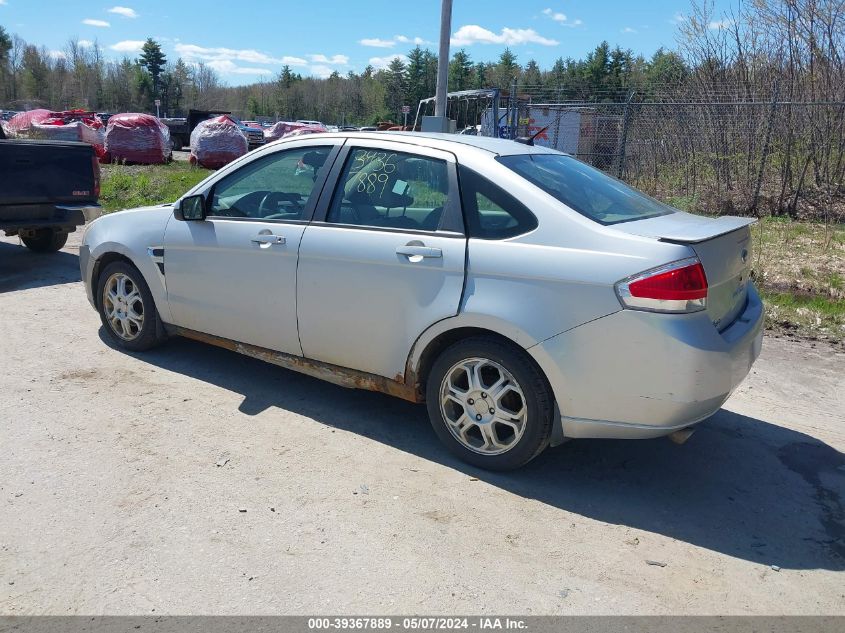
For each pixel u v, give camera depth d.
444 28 11.12
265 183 4.42
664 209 4.12
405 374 3.85
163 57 103.19
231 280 4.45
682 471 3.84
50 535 3.01
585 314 3.26
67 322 5.93
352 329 3.96
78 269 7.98
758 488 3.69
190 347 5.41
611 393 3.27
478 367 3.61
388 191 3.94
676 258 3.14
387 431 4.15
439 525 3.21
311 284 4.07
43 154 7.49
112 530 3.06
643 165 15.30
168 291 4.82
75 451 3.73
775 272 8.35
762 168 13.74
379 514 3.27
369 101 91.56
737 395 5.01
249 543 3.01
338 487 3.49
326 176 4.16
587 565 2.97
